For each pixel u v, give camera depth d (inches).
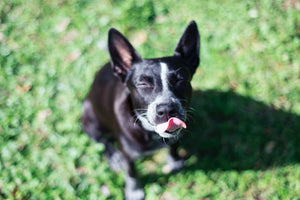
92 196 38.0
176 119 29.9
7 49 47.6
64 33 48.9
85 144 41.2
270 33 47.1
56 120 42.7
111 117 36.0
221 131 41.3
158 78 30.8
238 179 38.5
